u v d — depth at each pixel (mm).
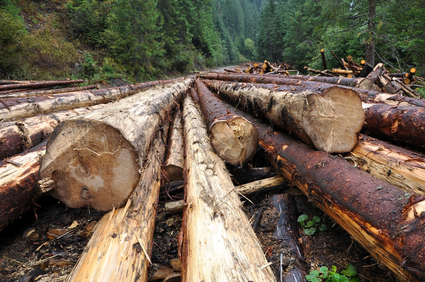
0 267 1897
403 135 2641
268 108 3199
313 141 2424
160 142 3369
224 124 2666
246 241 1560
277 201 2578
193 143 3006
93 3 13672
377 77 6188
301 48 20781
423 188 1928
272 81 5355
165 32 20219
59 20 12336
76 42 11938
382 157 2297
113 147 1789
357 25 10594
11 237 2201
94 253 1563
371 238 1528
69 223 2404
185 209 2086
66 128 1775
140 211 1986
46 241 2205
